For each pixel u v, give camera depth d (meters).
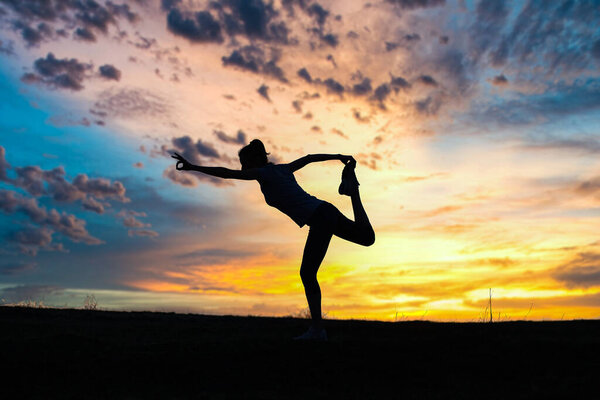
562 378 3.64
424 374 3.81
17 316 7.12
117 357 4.27
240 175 4.79
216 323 6.81
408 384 3.60
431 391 3.43
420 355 4.29
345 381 3.67
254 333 5.86
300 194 4.99
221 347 4.58
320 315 5.04
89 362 4.12
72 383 3.65
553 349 4.43
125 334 5.65
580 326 5.93
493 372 3.83
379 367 3.97
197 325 6.56
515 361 4.09
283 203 4.99
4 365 4.00
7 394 3.41
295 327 6.39
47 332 5.70
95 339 5.09
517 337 5.10
